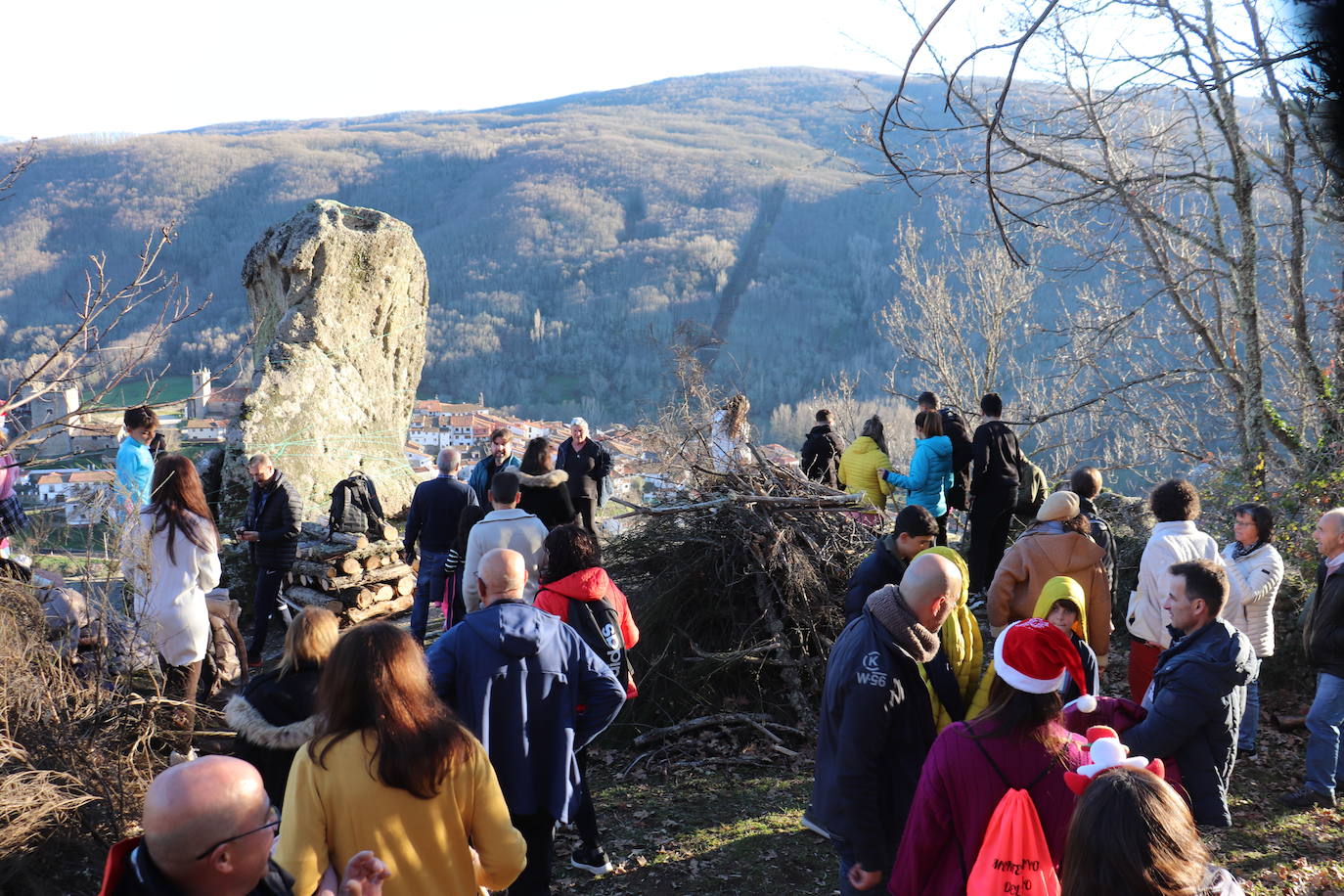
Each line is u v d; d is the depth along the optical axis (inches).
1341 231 277.6
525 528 213.2
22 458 204.5
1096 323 436.5
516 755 138.6
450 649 139.5
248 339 217.3
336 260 410.9
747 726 237.9
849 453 339.0
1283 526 306.3
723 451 313.0
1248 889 169.2
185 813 74.2
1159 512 207.3
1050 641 106.3
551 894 170.1
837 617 250.7
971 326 676.7
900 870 114.0
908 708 131.1
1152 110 372.8
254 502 297.6
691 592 255.3
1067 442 565.0
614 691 147.9
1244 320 367.6
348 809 99.1
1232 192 358.6
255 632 298.2
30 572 214.2
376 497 343.6
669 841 188.9
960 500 349.1
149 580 209.2
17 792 151.3
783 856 182.1
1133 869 77.4
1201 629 146.2
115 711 190.2
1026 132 355.6
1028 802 104.3
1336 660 197.0
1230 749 144.1
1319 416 373.1
